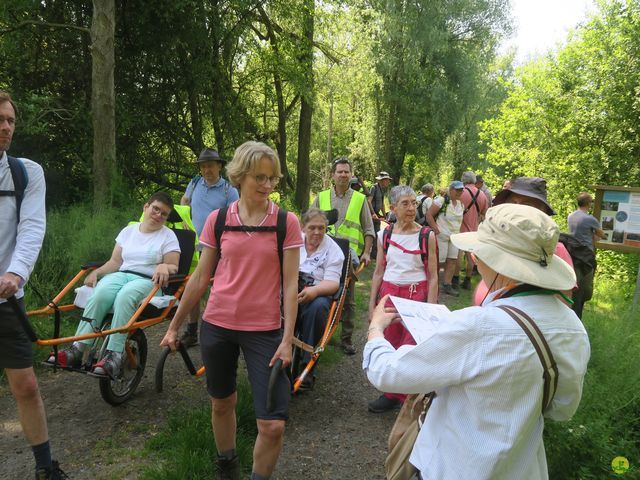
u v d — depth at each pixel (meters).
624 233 7.58
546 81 11.97
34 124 9.62
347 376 4.85
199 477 2.95
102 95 9.21
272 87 16.33
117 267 4.38
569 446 2.67
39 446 2.77
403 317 1.79
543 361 1.39
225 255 2.55
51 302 3.58
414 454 1.62
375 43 20.67
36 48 10.80
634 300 6.47
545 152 11.59
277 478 3.13
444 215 8.52
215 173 5.48
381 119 25.73
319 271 4.45
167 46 11.76
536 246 1.50
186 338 5.32
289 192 17.53
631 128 10.02
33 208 2.71
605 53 10.49
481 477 1.40
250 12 13.99
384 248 4.14
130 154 12.32
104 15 9.02
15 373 2.67
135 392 4.21
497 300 1.54
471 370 1.41
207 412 3.63
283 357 2.47
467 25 24.27
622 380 3.22
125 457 3.25
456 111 24.05
